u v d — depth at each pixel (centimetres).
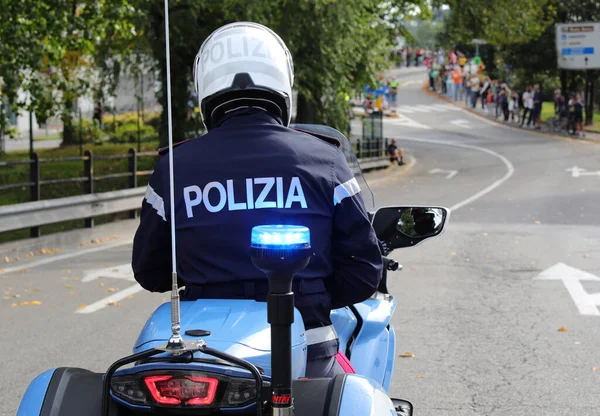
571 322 829
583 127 5062
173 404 259
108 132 4331
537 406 582
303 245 246
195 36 2464
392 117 6625
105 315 863
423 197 2297
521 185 2628
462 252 1281
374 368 384
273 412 249
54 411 283
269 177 302
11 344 748
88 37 1684
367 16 2856
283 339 249
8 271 1116
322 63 2592
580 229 1566
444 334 782
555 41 5144
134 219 1691
